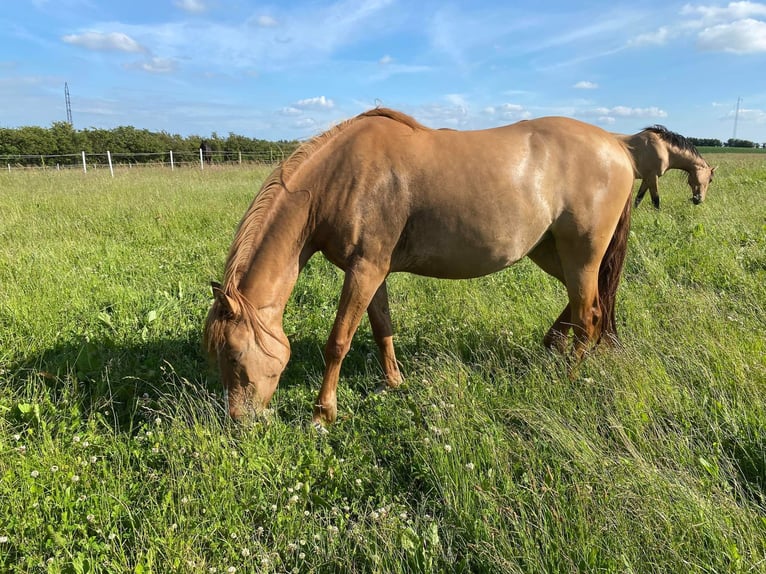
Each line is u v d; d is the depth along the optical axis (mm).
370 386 3553
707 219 7824
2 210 8500
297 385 3480
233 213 8938
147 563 1922
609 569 1814
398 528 2102
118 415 3084
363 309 3041
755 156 35719
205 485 2361
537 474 2451
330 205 2918
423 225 3006
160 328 4188
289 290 3031
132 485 2414
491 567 1929
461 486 2338
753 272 5254
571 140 3285
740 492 2250
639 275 5457
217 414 2916
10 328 3922
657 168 9570
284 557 2066
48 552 2029
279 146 32500
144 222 7949
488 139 3152
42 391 3154
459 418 2775
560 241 3441
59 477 2398
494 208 3021
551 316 4340
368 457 2703
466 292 4863
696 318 3768
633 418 2766
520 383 3256
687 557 1870
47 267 5242
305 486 2348
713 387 2980
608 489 2180
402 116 3127
